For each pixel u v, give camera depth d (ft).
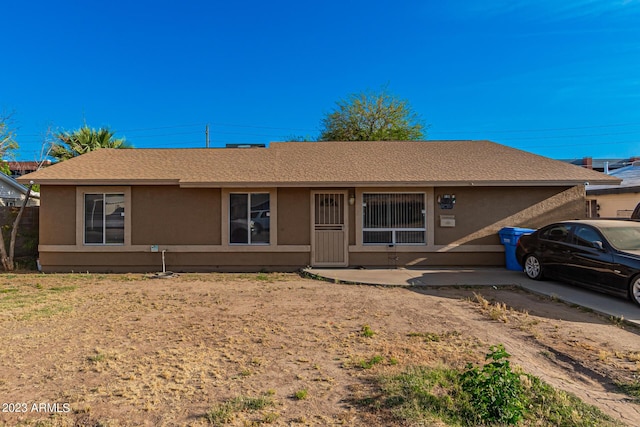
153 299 27.17
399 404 12.18
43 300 26.71
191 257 40.04
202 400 12.59
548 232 32.14
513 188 40.24
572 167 40.98
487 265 40.09
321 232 40.29
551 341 18.35
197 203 40.01
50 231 39.58
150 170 40.86
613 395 13.11
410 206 40.75
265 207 40.45
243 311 23.93
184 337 18.89
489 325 20.89
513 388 11.62
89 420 11.41
